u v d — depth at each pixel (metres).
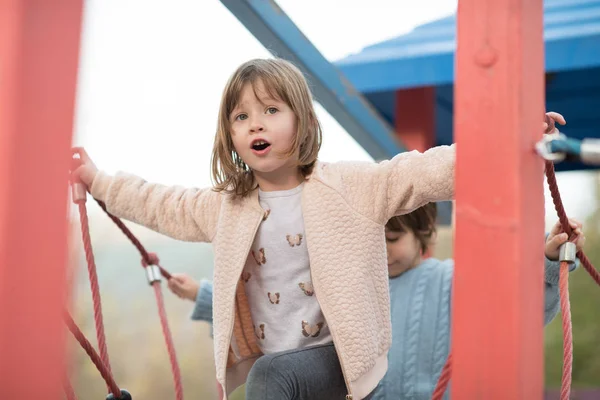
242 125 2.40
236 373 2.48
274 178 2.45
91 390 13.36
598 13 4.55
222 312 2.41
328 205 2.36
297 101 2.40
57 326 1.48
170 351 3.01
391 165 2.33
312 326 2.37
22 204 1.45
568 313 2.24
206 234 2.55
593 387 13.70
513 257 1.65
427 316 3.34
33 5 1.47
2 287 1.43
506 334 1.64
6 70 1.45
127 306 14.05
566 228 2.47
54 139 1.49
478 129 1.70
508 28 1.70
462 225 1.70
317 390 2.32
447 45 4.79
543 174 1.78
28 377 1.46
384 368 2.35
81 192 2.70
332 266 2.31
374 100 5.38
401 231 3.37
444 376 1.90
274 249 2.40
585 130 5.79
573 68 4.50
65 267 1.49
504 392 1.63
